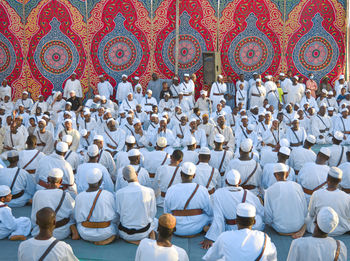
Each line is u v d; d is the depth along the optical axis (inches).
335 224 113.8
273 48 527.5
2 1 500.4
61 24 523.8
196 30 528.4
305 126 398.3
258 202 170.6
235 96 512.4
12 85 519.8
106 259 158.1
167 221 110.9
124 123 377.1
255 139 339.3
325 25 516.7
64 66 531.5
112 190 209.8
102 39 529.7
